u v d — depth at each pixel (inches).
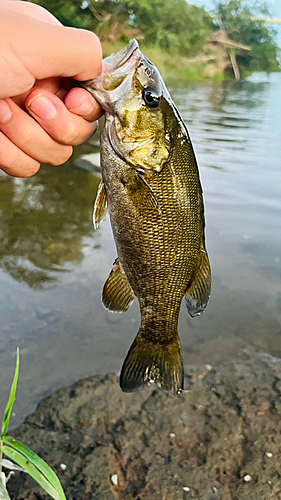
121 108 6.5
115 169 6.9
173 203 7.1
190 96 90.6
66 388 11.1
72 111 6.0
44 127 6.0
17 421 10.5
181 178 7.1
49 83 6.2
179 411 10.5
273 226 22.6
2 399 11.1
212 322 14.7
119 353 13.1
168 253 7.4
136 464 9.4
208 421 10.3
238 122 55.9
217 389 11.1
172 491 8.9
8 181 28.0
